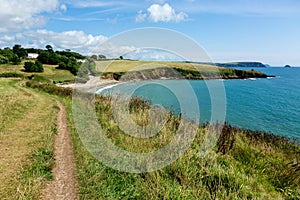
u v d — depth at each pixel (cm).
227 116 2683
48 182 557
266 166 673
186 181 534
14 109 1430
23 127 1048
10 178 563
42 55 8025
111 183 537
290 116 2772
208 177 556
